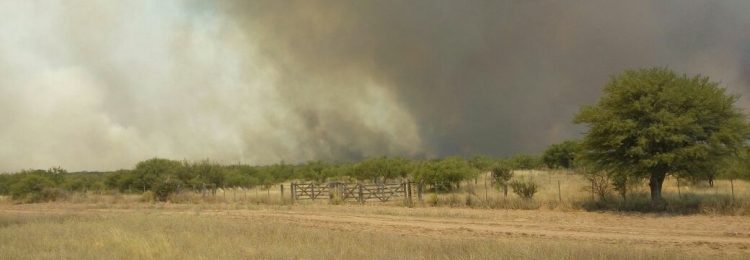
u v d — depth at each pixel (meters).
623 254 13.23
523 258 12.74
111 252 14.50
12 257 13.88
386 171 64.25
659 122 27.73
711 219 23.55
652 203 27.75
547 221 24.58
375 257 13.20
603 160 29.50
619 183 31.06
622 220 24.33
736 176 42.16
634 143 28.27
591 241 18.11
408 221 25.75
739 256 14.52
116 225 21.34
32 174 65.88
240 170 84.75
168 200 45.38
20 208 42.94
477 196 35.44
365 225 24.45
